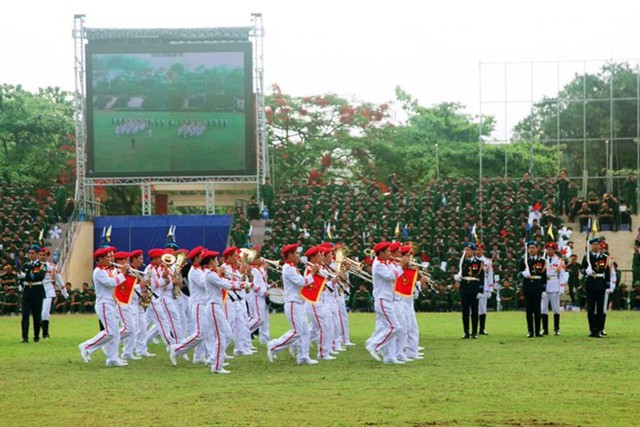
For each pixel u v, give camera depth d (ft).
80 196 195.93
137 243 189.06
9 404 62.03
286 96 258.57
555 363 79.66
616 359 82.17
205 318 79.97
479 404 59.41
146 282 90.02
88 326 133.39
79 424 54.80
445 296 160.04
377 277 83.51
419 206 181.27
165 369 81.35
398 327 83.15
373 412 57.00
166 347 99.55
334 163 258.57
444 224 174.50
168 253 95.50
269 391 65.82
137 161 191.21
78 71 192.24
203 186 204.33
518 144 237.04
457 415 55.77
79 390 67.97
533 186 184.24
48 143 252.42
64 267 179.73
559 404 59.21
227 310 89.25
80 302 168.35
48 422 55.57
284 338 84.02
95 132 190.70
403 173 259.39
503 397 61.98
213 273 79.10
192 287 81.51
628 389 65.05
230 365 83.61
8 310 165.17
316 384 69.21
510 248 165.78
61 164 247.70
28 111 250.16
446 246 168.96
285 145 256.32
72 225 189.67
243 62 190.49
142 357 92.43
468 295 105.29
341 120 257.55
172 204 256.52
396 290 84.64
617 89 214.48
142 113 190.49
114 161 191.01
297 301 84.07
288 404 60.08
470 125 269.64
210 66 190.60
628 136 212.43
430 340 103.14
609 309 155.84
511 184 187.73
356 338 110.52
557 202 184.24
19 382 72.64
